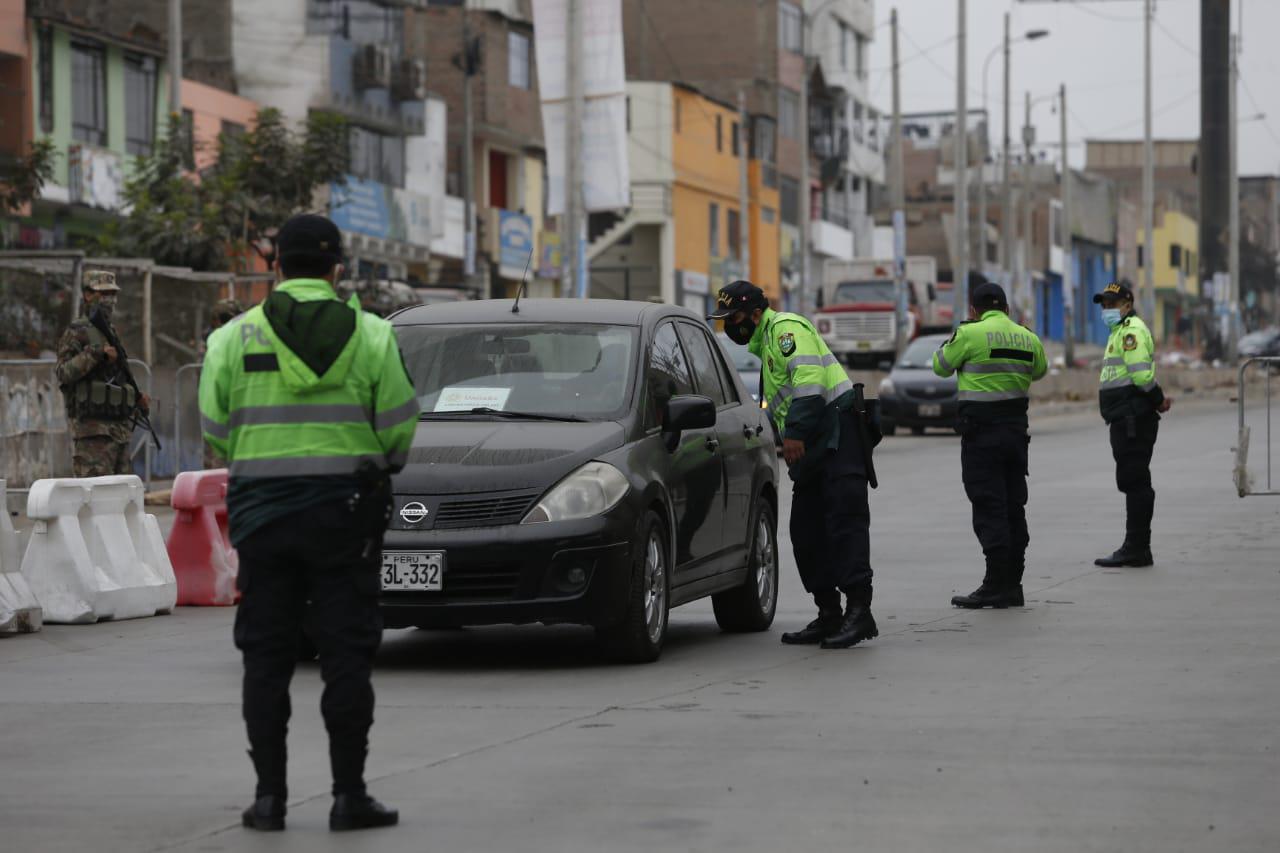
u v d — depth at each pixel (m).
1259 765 16.61
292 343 14.30
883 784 15.89
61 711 20.12
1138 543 34.00
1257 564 34.06
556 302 25.56
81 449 33.28
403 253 116.06
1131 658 23.25
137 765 17.16
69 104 87.19
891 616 27.75
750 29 170.50
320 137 80.69
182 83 98.62
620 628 22.70
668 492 23.59
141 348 56.03
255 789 15.55
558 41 64.88
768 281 169.38
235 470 14.48
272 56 109.19
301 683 21.83
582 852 13.66
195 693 21.33
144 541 29.38
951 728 18.50
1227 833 14.10
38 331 54.06
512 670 22.86
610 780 16.14
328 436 14.36
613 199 64.81
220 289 62.16
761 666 22.98
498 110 129.25
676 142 149.88
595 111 64.81
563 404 23.75
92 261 54.00
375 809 14.53
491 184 133.12
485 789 15.81
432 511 22.06
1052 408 103.69
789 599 30.73
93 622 27.83
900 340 116.38
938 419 80.12
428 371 24.44
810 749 17.47
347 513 14.30
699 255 155.25
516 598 21.98
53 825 14.77
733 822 14.55
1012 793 15.51
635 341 24.64
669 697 20.59
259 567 14.46
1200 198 182.38
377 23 115.69
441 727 18.78
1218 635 25.30
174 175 77.19
